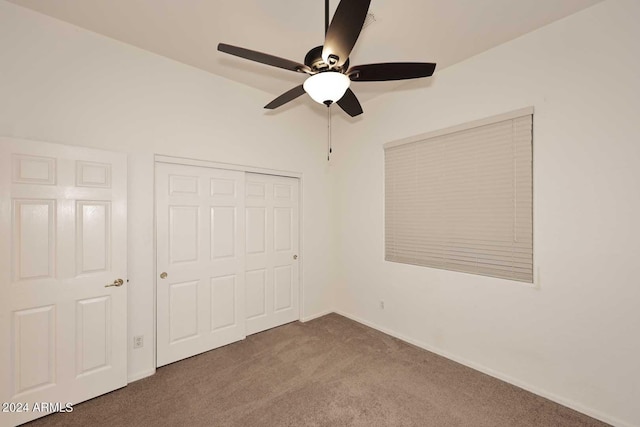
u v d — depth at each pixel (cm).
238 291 294
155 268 242
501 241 228
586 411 185
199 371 237
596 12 182
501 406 193
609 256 179
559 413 186
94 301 203
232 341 289
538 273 207
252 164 305
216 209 280
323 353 268
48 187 187
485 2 179
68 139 200
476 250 244
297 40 219
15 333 175
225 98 283
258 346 282
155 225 243
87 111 208
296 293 355
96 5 183
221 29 207
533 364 209
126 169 218
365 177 341
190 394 206
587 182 187
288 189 348
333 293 385
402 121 299
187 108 258
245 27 204
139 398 202
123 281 215
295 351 271
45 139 192
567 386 193
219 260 281
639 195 170
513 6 182
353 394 206
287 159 338
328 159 383
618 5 174
